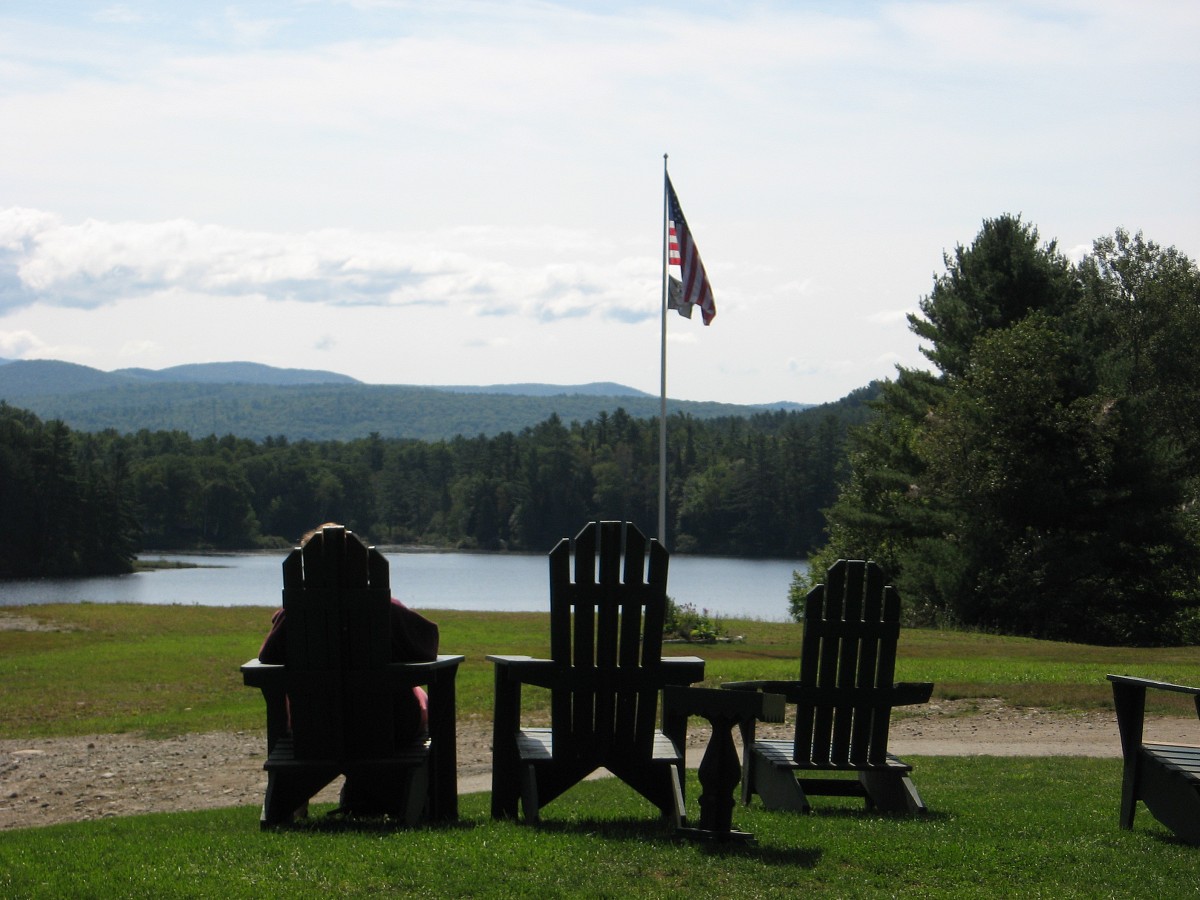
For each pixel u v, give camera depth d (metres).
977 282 39.75
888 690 6.83
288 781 6.17
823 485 123.44
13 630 24.45
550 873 5.00
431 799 6.43
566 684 6.17
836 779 7.74
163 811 7.89
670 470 149.00
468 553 129.38
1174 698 13.41
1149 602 35.81
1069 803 7.54
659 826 6.19
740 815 6.74
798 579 43.25
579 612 6.14
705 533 126.19
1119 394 35.16
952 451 35.41
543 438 160.88
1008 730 11.56
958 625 34.78
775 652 21.55
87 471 123.81
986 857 5.55
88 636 23.62
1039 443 35.31
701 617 25.17
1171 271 49.25
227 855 5.27
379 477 170.75
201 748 10.70
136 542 122.12
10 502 101.12
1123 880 5.22
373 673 5.91
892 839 5.91
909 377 43.78
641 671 6.20
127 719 12.83
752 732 7.53
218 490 143.12
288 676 5.89
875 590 6.79
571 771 6.30
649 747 6.25
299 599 5.84
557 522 141.25
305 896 4.58
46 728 12.16
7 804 8.23
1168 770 6.20
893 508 41.34
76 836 6.25
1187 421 47.91
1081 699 13.21
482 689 14.17
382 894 4.65
